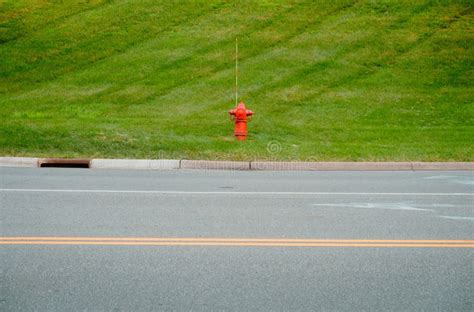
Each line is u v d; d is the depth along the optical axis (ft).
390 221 28.02
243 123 54.95
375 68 82.53
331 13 98.68
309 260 21.58
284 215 29.30
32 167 47.32
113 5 104.17
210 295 18.06
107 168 47.16
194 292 18.30
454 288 18.74
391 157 48.93
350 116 66.90
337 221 27.96
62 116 65.36
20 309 16.94
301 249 23.02
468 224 27.43
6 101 73.61
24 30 96.78
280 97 73.67
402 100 72.69
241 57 86.02
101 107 70.79
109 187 37.55
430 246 23.50
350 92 75.36
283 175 43.83
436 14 97.60
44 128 56.80
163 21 98.17
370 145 53.42
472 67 82.58
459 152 50.62
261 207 31.32
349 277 19.72
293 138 56.29
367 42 89.56
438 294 18.22
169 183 39.42
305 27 94.63
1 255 22.08
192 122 61.82
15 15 101.50
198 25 96.48
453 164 47.47
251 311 16.89
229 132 57.57
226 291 18.39
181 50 88.79
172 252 22.54
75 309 16.97
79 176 42.39
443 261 21.52
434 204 32.35
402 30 92.89
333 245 23.61
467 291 18.48
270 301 17.61
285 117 65.98
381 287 18.80
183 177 42.39
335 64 83.46
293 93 74.90
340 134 58.34
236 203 32.40
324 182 40.29
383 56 85.71
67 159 47.73
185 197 34.17
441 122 64.64
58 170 45.65
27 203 32.07
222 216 29.01
